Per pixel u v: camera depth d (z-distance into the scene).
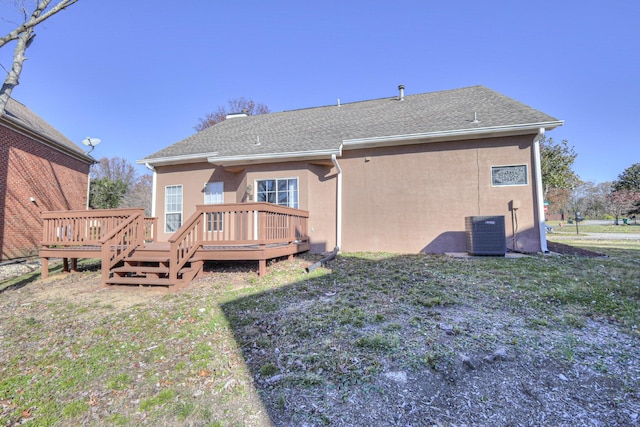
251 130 11.18
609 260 6.61
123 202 25.00
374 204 8.66
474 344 2.84
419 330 3.17
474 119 8.00
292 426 1.96
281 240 6.70
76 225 6.91
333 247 8.83
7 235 10.55
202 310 4.14
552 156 18.56
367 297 4.31
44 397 2.43
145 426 2.04
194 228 5.93
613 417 1.94
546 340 2.91
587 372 2.41
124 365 2.85
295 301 4.30
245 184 8.98
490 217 7.14
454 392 2.22
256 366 2.68
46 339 3.54
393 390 2.26
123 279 5.62
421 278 5.23
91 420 2.14
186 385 2.47
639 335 3.00
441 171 8.19
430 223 8.20
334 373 2.49
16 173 10.95
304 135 9.53
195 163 10.10
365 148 8.79
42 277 6.96
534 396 2.16
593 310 3.65
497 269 5.71
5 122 10.37
